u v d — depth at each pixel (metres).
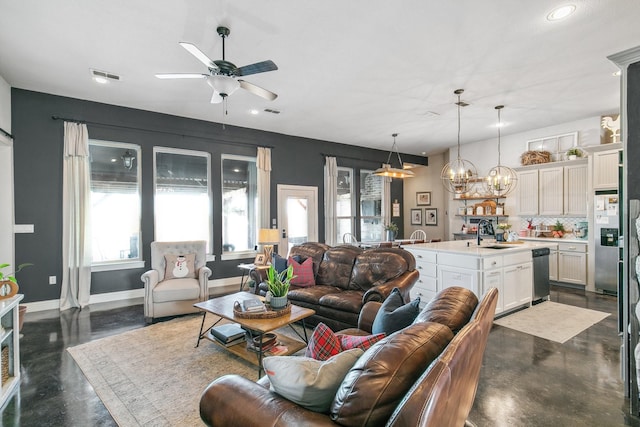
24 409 2.19
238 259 6.24
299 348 2.83
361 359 1.21
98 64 3.65
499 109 5.27
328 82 4.16
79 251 4.62
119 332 3.59
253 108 5.20
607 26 2.92
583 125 5.86
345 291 3.74
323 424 1.12
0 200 4.18
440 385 0.90
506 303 4.16
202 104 5.00
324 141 7.52
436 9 2.67
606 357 2.96
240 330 3.00
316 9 2.67
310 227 7.23
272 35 3.06
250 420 1.23
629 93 2.22
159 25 2.89
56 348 3.16
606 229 5.14
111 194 5.12
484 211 7.36
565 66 3.73
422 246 4.75
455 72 3.88
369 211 8.53
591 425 2.03
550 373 2.68
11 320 2.49
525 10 2.68
